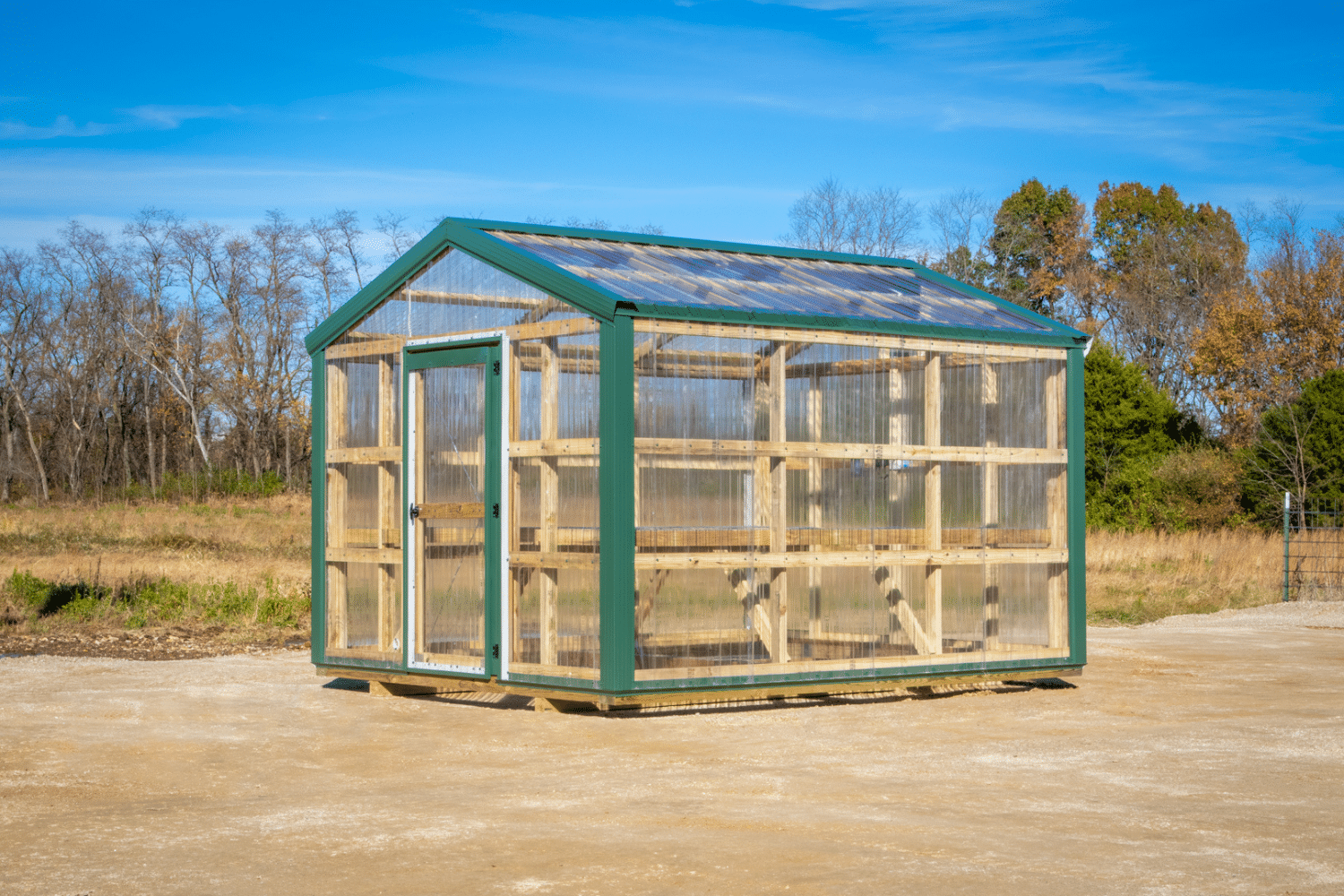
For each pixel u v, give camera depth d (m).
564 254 11.17
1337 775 7.73
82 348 65.19
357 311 11.48
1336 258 44.19
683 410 10.02
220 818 6.61
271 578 19.44
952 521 11.32
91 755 8.38
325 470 11.74
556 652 10.05
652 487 9.87
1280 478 36.53
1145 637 16.27
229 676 12.24
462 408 10.65
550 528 10.08
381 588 11.25
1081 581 11.91
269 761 8.20
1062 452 11.91
